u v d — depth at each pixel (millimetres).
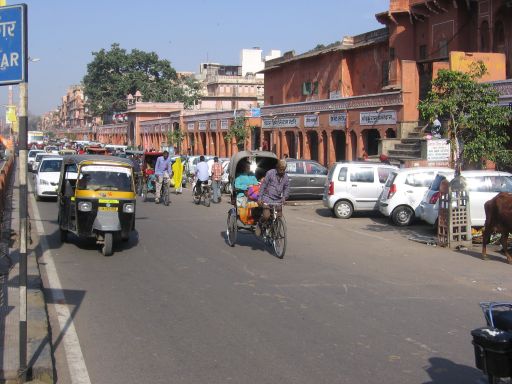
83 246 12906
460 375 5465
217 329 6859
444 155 18578
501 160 14750
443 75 13641
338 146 33469
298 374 5469
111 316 7422
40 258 11430
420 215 15570
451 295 8633
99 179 12195
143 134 77062
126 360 5871
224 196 26750
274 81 47938
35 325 6738
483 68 14281
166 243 13297
